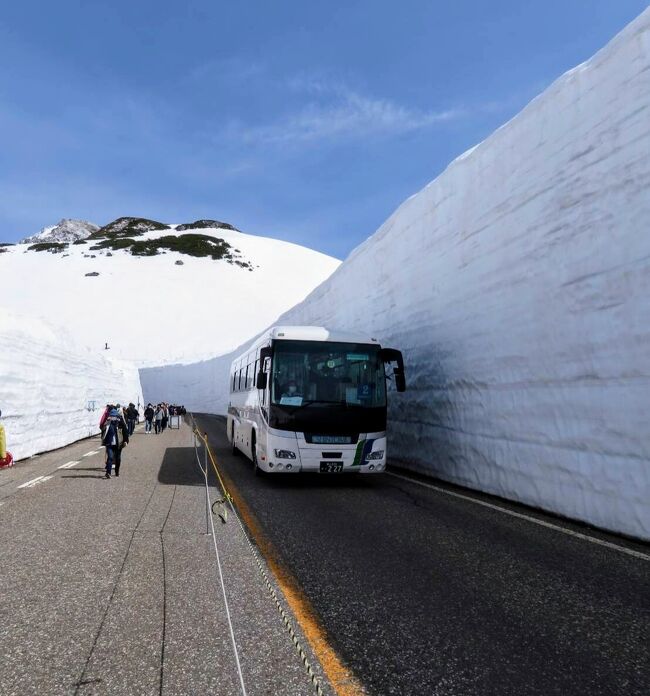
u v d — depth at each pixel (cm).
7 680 266
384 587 412
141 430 2756
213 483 935
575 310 669
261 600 380
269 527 609
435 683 271
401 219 1330
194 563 464
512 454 792
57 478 973
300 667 284
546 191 740
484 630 336
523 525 633
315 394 907
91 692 255
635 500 561
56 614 351
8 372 1270
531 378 755
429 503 771
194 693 256
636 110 586
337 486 927
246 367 1286
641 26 585
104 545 518
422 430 1137
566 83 708
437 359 1080
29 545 518
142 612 355
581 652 308
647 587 420
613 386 600
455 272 1020
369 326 1591
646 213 566
